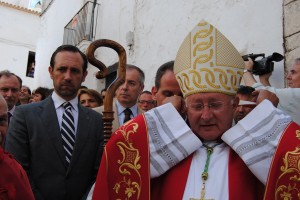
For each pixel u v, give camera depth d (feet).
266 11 11.96
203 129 5.04
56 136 7.83
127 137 5.13
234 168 4.92
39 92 15.66
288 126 4.80
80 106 8.52
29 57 54.60
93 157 8.02
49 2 37.40
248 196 4.75
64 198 7.48
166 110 5.24
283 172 4.58
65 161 7.72
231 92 5.09
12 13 52.80
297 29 10.86
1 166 5.65
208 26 5.30
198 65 5.11
